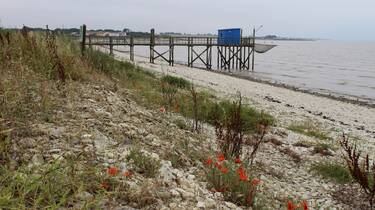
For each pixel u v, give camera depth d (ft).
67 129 17.57
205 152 22.34
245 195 16.85
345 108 84.28
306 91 113.50
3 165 12.86
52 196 11.50
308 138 38.91
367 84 147.33
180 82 62.28
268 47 193.06
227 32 177.27
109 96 27.61
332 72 198.80
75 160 14.16
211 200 15.43
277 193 20.18
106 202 12.54
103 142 17.52
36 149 14.82
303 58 342.64
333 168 26.32
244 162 21.43
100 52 49.37
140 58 189.06
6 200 10.09
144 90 37.86
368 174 23.49
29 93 19.51
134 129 21.24
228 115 34.19
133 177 14.96
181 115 33.47
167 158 18.75
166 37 159.63
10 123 15.94
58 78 24.66
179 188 15.62
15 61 22.85
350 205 20.99
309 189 22.97
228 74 150.61
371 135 53.83
